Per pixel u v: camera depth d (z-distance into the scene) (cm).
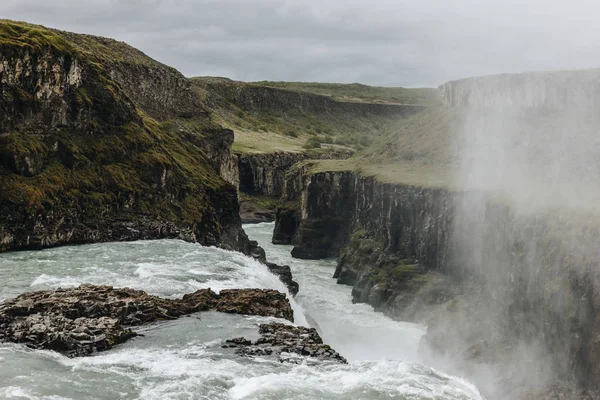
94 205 9000
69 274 6419
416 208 10106
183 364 3928
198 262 7300
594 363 4734
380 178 11875
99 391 3491
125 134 10281
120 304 4847
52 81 9094
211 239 10788
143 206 9738
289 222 15912
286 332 4622
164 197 10194
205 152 14700
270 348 4288
